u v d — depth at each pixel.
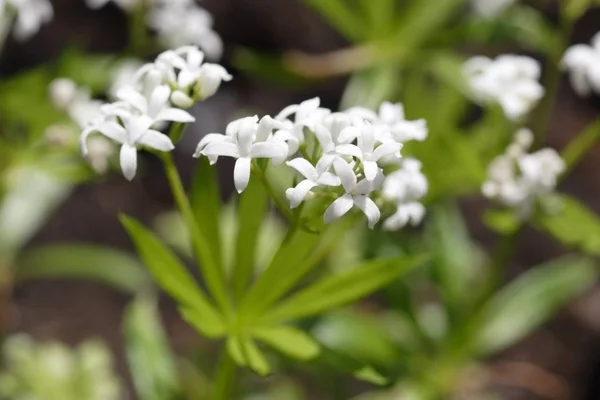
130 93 0.15
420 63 0.21
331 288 0.16
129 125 0.14
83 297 0.24
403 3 0.22
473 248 0.23
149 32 0.21
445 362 0.20
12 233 0.20
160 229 0.24
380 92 0.21
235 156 0.14
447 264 0.20
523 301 0.20
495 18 0.20
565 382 0.23
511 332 0.20
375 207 0.14
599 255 0.22
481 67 0.18
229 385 0.16
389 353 0.19
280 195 0.20
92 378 0.20
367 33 0.21
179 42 0.19
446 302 0.20
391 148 0.14
